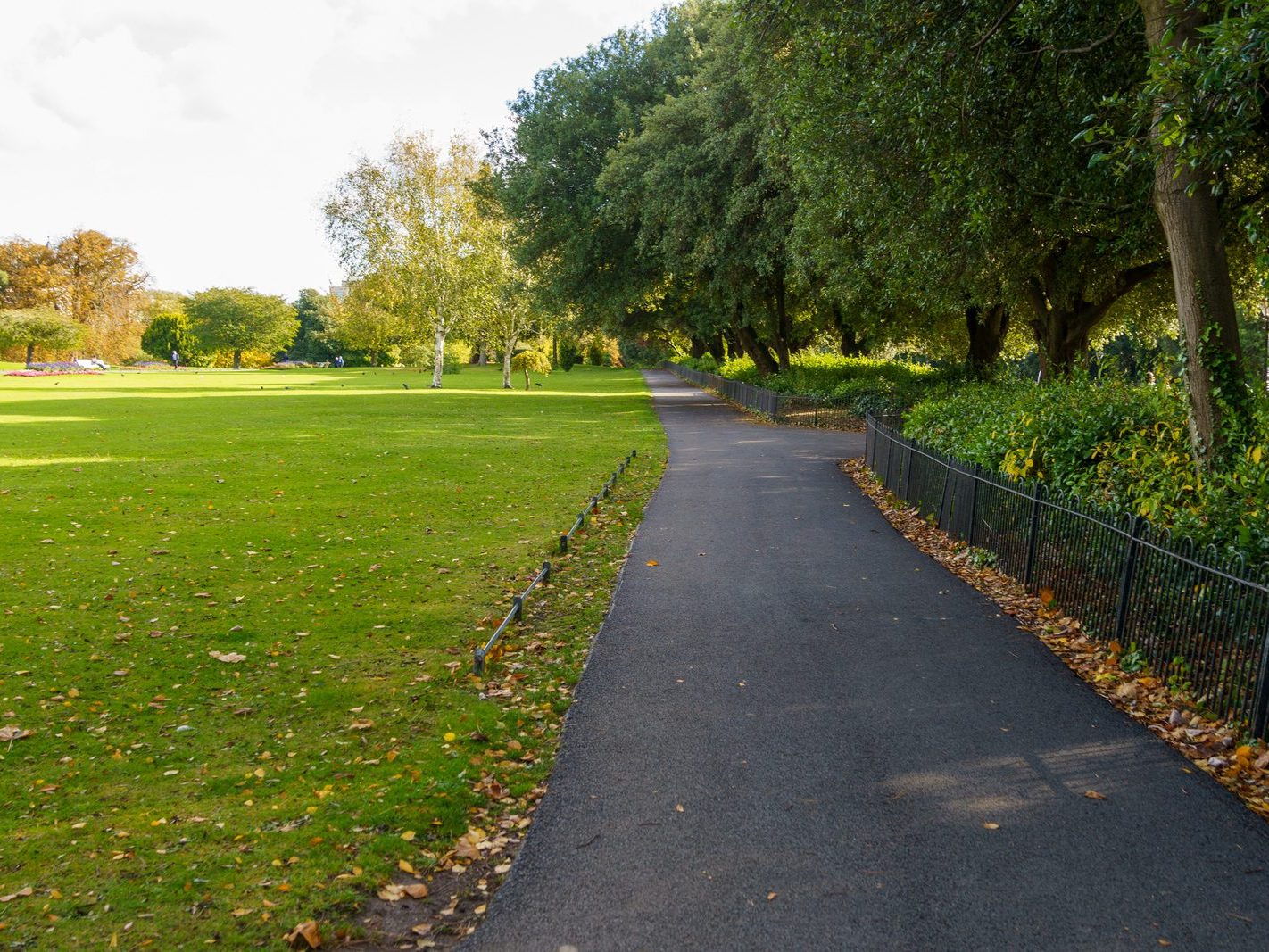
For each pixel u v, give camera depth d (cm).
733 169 2766
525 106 3803
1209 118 822
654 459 2117
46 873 429
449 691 678
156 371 8169
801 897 406
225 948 369
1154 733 591
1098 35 1209
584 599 930
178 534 1252
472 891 416
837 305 3256
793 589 958
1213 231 941
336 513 1421
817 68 1432
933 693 661
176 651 777
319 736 602
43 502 1444
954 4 1224
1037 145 1345
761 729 598
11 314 7806
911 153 1377
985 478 1055
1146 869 429
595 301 3769
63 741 596
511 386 5769
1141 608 705
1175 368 1135
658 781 525
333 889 414
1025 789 512
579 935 380
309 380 6525
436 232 5028
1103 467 971
